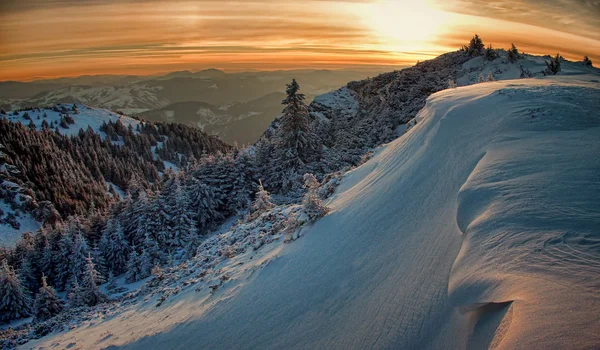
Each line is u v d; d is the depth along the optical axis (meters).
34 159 103.94
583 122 7.68
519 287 3.37
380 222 8.07
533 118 8.46
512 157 6.71
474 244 4.65
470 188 6.15
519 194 5.23
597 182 4.88
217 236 23.34
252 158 44.31
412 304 4.73
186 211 35.59
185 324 8.44
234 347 6.34
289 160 37.97
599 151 5.91
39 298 26.19
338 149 38.00
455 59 42.53
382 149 17.70
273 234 14.24
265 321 6.71
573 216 4.25
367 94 50.16
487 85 14.09
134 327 10.48
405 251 6.26
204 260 17.03
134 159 141.12
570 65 30.27
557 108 8.73
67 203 81.00
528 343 2.61
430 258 5.51
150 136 167.75
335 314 5.71
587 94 9.80
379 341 4.48
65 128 166.00
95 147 139.50
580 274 3.20
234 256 14.42
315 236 9.96
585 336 2.43
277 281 8.29
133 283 29.39
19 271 37.16
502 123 8.84
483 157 7.43
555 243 3.85
